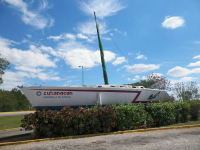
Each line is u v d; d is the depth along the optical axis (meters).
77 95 11.17
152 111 10.62
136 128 9.99
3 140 8.53
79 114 8.36
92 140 7.13
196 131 8.46
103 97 11.66
